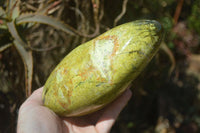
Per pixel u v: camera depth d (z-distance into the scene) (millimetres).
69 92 320
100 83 305
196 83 904
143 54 298
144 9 526
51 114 349
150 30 302
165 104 771
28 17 376
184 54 702
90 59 309
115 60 299
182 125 745
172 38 662
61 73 328
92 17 461
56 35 474
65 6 452
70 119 383
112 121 383
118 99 391
